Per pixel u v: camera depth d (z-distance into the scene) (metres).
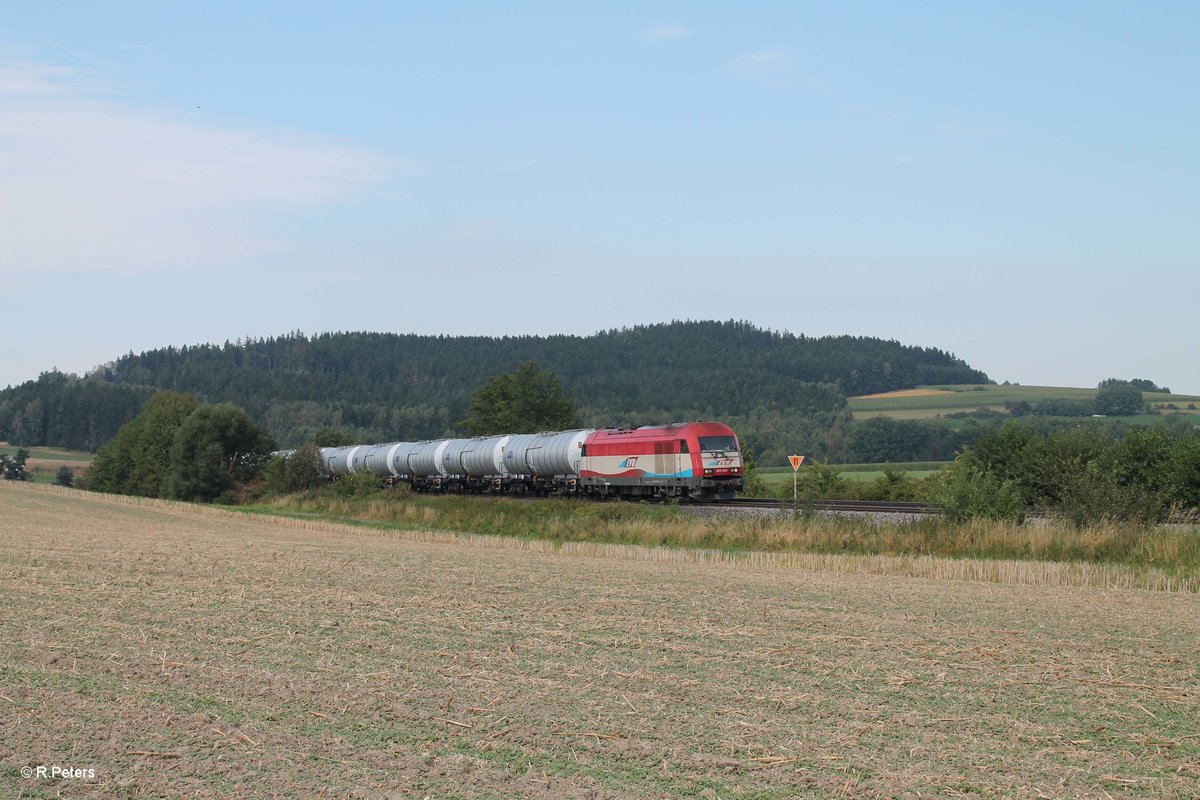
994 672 14.90
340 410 195.00
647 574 27.80
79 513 60.88
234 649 16.00
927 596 23.36
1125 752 11.05
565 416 109.62
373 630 17.91
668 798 9.59
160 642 16.55
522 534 46.06
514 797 9.59
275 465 81.06
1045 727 11.95
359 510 62.72
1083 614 20.78
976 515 34.50
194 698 12.91
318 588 23.70
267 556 32.19
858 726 11.88
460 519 52.47
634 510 45.97
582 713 12.33
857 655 16.02
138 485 101.06
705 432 51.97
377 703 12.70
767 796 9.66
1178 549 29.45
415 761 10.55
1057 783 10.05
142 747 10.95
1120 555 30.11
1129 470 40.28
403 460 76.81
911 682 14.16
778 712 12.49
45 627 17.91
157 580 24.91
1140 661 15.88
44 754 10.72
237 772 10.21
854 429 126.00
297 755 10.72
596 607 21.00
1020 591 24.58
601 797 9.60
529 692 13.35
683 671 14.73
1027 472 43.00
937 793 9.77
